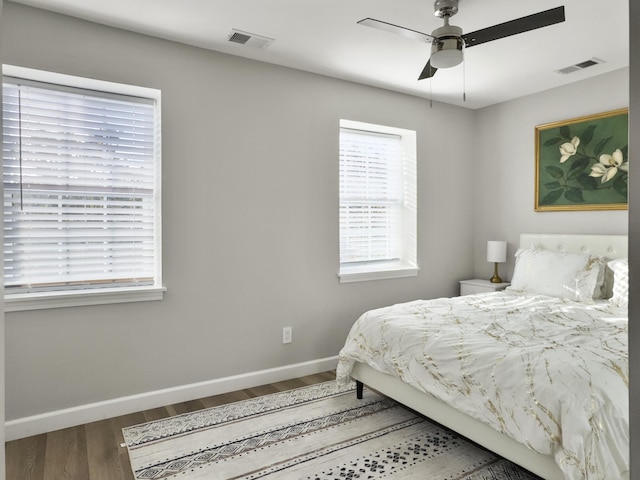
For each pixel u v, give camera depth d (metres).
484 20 2.70
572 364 1.89
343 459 2.32
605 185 3.65
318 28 2.81
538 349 2.10
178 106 3.01
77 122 2.82
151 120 3.05
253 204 3.33
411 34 2.41
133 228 3.00
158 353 2.99
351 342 3.01
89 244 2.86
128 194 2.96
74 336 2.71
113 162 2.92
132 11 2.58
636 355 0.51
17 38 2.50
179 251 3.04
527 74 3.65
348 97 3.79
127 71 2.82
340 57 3.27
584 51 3.19
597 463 1.60
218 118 3.16
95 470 2.24
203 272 3.14
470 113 4.68
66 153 2.78
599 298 3.41
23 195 2.66
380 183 4.29
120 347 2.86
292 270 3.53
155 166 3.06
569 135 3.89
